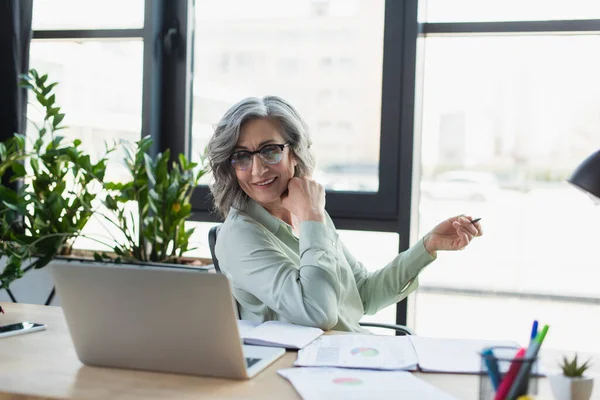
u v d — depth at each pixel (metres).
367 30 2.94
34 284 3.08
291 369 1.38
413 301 3.08
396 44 2.87
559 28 2.82
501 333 3.13
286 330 1.69
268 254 1.87
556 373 1.20
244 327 1.74
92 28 3.21
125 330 1.37
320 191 1.96
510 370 1.09
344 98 2.98
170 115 3.20
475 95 2.99
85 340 1.41
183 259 2.98
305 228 1.88
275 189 1.98
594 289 3.05
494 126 3.00
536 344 1.12
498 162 3.02
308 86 3.03
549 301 3.09
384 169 2.92
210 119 3.20
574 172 1.27
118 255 2.91
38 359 1.47
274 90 3.08
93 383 1.30
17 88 3.13
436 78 3.01
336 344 1.58
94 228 3.18
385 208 2.93
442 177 3.06
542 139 2.97
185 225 3.17
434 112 3.03
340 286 1.86
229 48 3.14
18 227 3.18
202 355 1.33
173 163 3.07
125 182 3.21
